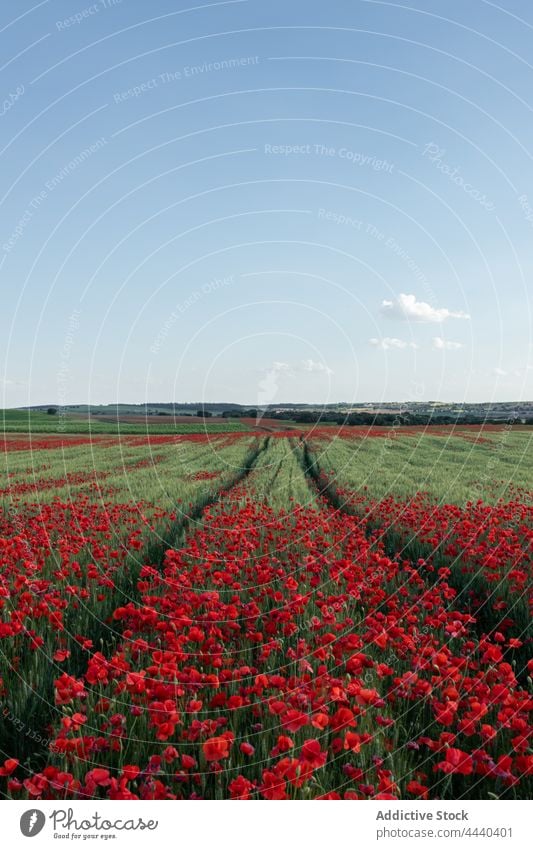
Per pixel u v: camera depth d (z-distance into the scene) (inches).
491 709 175.5
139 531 382.9
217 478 797.9
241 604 262.1
